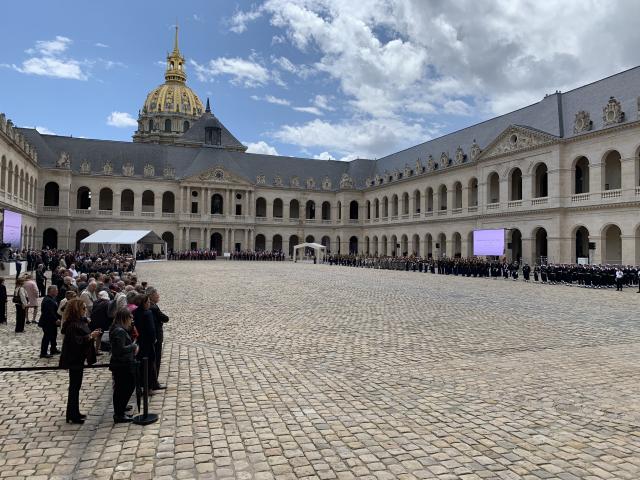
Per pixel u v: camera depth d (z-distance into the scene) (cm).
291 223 10850
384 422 929
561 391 1113
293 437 856
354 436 862
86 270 3875
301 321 2033
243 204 10388
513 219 6097
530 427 904
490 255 5706
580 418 948
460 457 780
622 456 784
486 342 1630
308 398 1067
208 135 11512
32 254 4822
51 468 740
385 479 706
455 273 5438
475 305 2584
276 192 10762
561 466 750
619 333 1800
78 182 9231
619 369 1299
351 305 2544
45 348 1417
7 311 2288
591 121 5203
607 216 4912
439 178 7838
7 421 934
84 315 962
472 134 7600
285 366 1331
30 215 7562
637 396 1077
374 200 10244
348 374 1255
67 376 1243
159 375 1241
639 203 4566
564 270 4125
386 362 1371
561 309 2459
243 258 9481
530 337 1717
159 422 924
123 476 712
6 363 1355
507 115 6944
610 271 3841
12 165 6006
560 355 1454
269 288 3438
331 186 11206
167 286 3516
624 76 5128
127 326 944
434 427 903
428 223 8088
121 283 1867
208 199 10075
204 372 1271
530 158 5809
